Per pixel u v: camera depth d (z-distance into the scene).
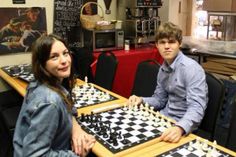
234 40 4.60
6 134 2.10
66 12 4.00
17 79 2.96
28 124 1.34
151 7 4.23
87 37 3.97
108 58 2.98
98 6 4.27
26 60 3.84
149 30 4.23
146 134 1.62
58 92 1.39
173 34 1.95
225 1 4.45
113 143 1.51
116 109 2.01
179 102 2.06
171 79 2.06
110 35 3.96
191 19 5.11
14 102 3.60
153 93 2.45
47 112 1.28
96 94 2.40
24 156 1.27
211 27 4.77
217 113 1.91
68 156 1.35
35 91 1.38
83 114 1.85
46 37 1.42
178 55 2.03
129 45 4.15
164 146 1.51
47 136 1.29
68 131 1.45
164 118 1.86
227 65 3.64
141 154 1.42
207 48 3.92
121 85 3.88
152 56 4.09
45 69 1.40
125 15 4.27
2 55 3.66
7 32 3.63
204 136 1.96
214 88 1.93
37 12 3.79
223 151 1.44
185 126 1.65
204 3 4.79
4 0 3.55
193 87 1.88
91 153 1.64
